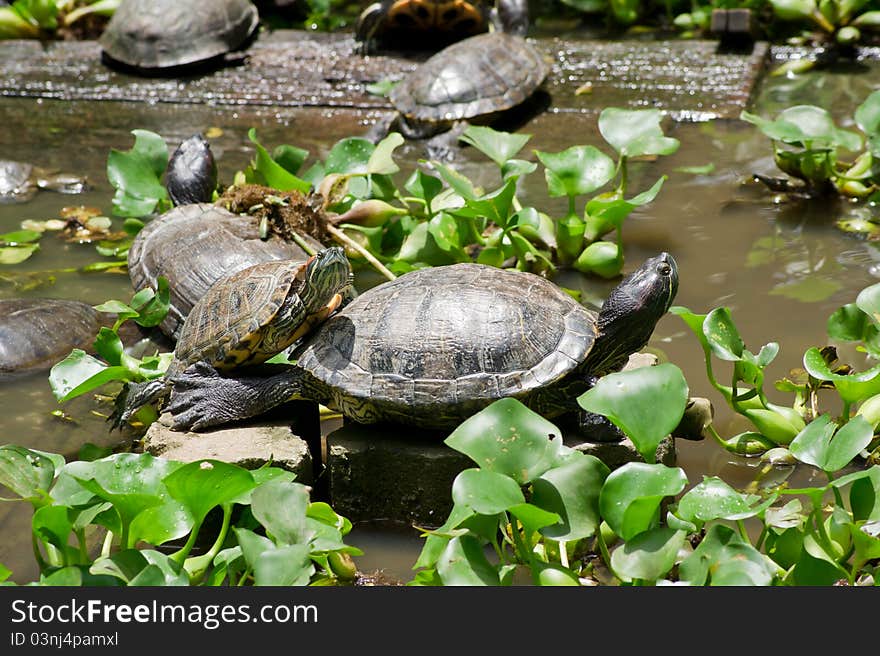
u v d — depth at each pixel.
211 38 10.73
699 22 11.68
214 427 4.41
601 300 5.98
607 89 9.91
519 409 3.65
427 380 4.03
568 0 12.59
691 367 5.21
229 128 9.52
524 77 9.48
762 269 6.24
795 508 3.92
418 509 4.25
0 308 5.75
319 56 10.97
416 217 6.57
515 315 4.12
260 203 6.08
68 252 6.86
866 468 4.38
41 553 3.99
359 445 4.23
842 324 4.50
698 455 4.57
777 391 4.93
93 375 4.41
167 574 3.38
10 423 4.93
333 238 6.17
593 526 3.46
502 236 5.96
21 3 11.72
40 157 8.75
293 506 3.51
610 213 5.99
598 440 4.14
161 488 3.66
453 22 11.03
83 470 3.67
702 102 9.44
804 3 11.00
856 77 10.24
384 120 9.29
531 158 8.41
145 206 6.35
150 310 5.02
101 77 10.74
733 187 7.60
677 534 3.32
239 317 4.36
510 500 3.30
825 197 7.34
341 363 4.14
